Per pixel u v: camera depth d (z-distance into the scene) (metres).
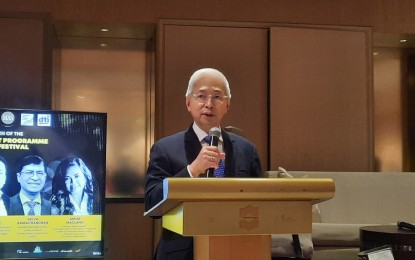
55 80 4.82
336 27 4.80
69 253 2.97
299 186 1.36
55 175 2.98
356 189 4.32
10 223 2.90
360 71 4.80
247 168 2.03
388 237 2.78
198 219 1.35
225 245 1.42
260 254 1.42
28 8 4.40
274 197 1.36
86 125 3.05
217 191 1.32
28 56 4.33
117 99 4.91
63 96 4.83
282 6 4.75
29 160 2.95
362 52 4.82
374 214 4.28
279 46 4.69
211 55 4.63
